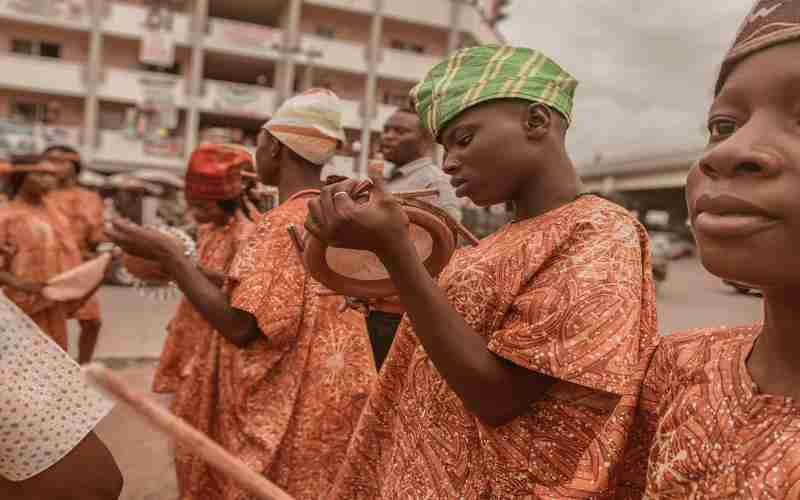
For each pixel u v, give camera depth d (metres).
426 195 1.31
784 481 0.66
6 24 23.86
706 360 0.80
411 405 1.30
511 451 1.15
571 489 1.00
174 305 8.73
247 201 2.78
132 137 24.64
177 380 3.17
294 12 25.72
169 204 14.09
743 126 0.61
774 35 0.60
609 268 1.09
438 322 1.05
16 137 22.98
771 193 0.58
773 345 0.70
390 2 26.94
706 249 0.62
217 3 26.89
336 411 2.08
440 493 1.22
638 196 45.16
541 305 1.09
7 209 4.09
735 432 0.71
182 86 24.97
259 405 2.12
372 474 1.45
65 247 4.17
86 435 1.24
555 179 1.23
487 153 1.19
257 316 1.98
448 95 1.20
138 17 24.41
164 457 3.61
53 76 23.81
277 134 2.21
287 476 2.07
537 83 1.19
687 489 0.74
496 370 1.07
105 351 5.86
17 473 1.16
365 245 1.04
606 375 1.02
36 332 1.19
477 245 1.33
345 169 3.06
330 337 2.10
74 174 5.74
